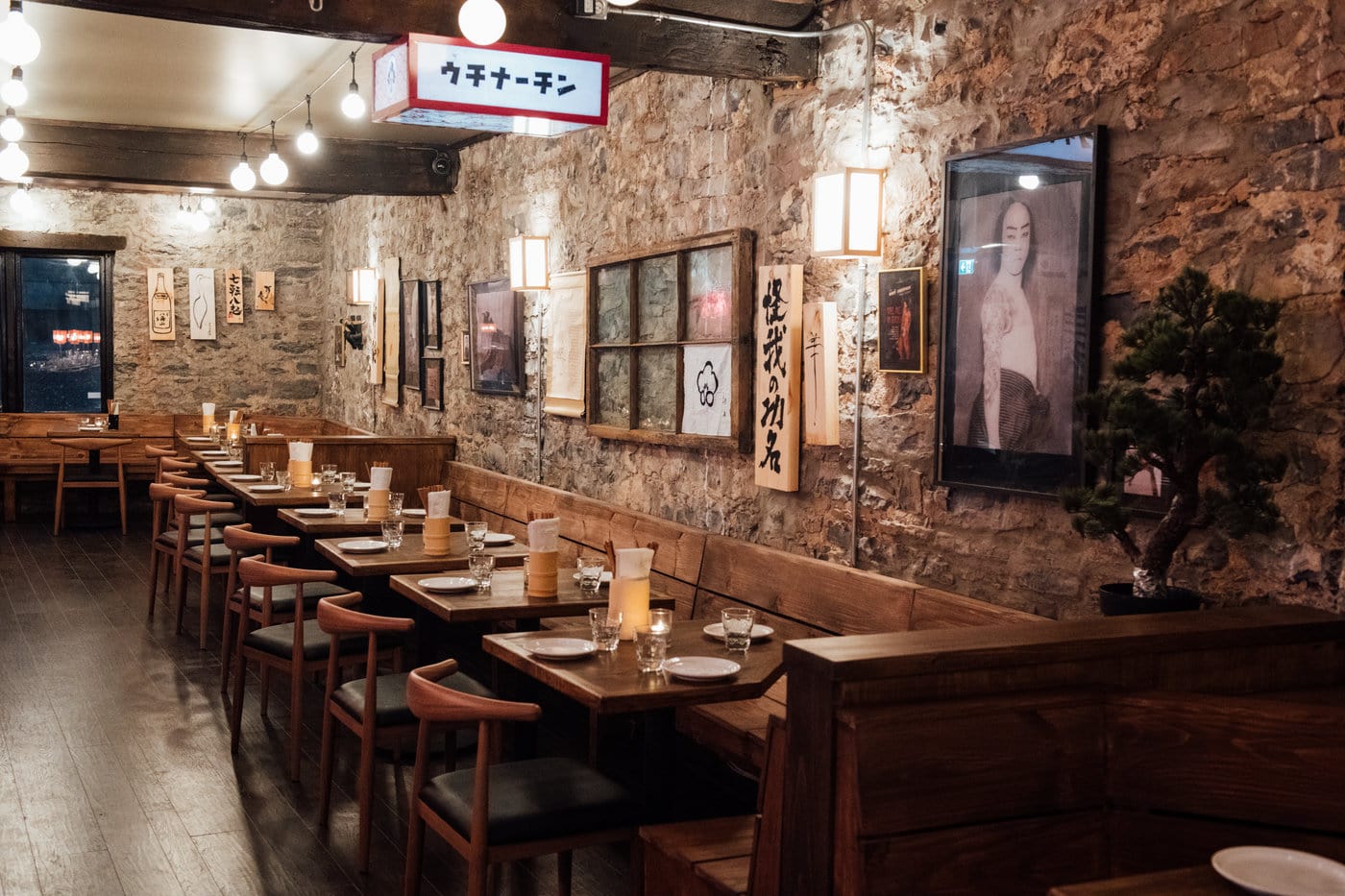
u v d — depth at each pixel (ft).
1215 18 10.18
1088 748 7.63
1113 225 11.16
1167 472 9.21
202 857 12.14
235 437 32.27
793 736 7.52
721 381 17.44
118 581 27.30
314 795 13.99
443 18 13.37
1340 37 9.14
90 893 11.25
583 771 10.39
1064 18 11.77
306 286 41.39
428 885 11.60
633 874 9.88
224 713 17.24
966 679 7.59
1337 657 8.85
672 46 14.69
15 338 37.58
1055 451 11.68
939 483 13.24
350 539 17.40
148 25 19.40
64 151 26.76
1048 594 12.00
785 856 7.58
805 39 15.51
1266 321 8.98
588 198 22.07
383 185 28.66
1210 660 8.40
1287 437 9.57
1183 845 7.46
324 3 12.88
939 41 13.50
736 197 17.38
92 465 35.12
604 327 21.33
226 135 28.19
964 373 12.91
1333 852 7.09
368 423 36.99
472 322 27.76
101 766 14.83
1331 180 9.23
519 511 23.20
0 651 20.54
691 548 16.97
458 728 12.29
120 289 38.70
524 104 13.73
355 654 14.82
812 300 15.65
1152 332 9.16
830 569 14.12
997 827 7.31
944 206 13.12
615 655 10.61
